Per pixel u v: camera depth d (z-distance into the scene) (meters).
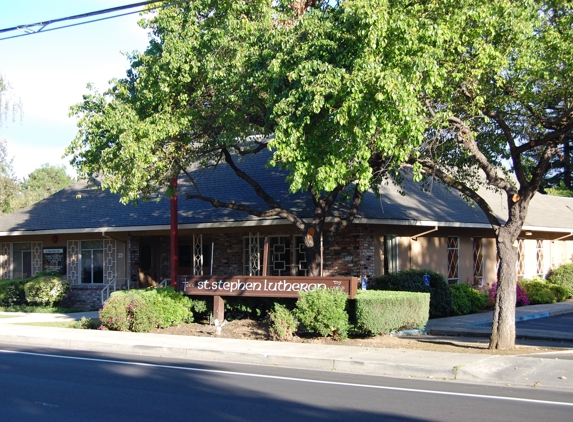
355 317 15.89
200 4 15.82
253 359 13.47
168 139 16.11
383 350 13.77
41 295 26.41
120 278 26.67
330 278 16.27
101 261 27.39
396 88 11.74
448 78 14.07
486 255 26.27
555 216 30.00
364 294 16.12
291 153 12.52
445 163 17.20
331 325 15.31
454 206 24.52
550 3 14.40
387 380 11.18
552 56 14.12
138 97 16.22
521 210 14.17
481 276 25.89
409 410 8.62
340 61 12.81
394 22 12.34
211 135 16.75
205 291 18.36
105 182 15.18
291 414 8.41
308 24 13.56
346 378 11.36
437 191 25.53
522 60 13.95
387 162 14.26
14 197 45.00
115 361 13.44
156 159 15.45
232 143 16.70
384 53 12.50
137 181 14.96
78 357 14.10
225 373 11.85
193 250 24.61
